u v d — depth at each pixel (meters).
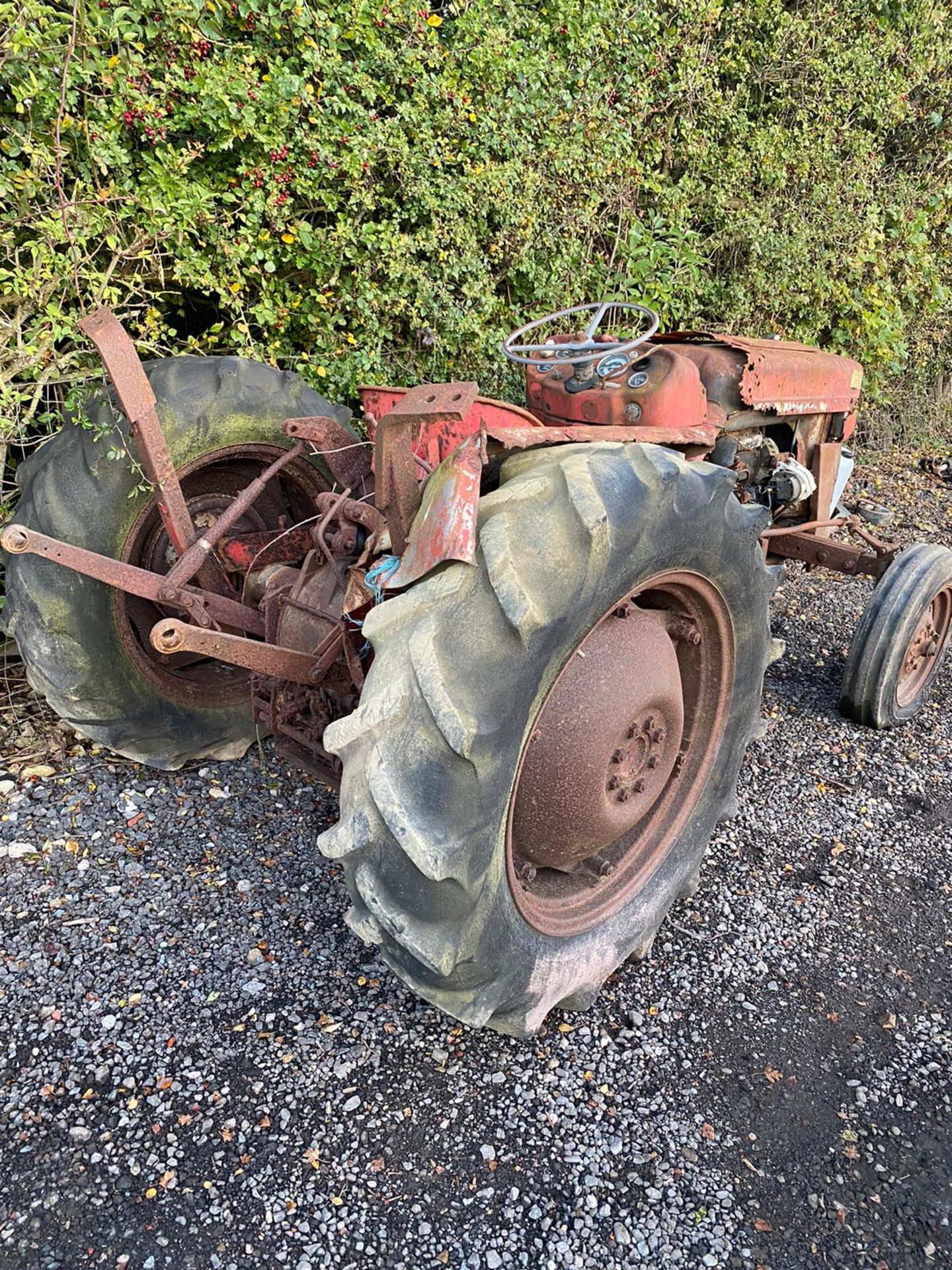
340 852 1.66
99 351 2.34
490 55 4.20
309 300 3.97
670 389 2.79
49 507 2.70
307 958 2.42
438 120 4.09
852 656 3.57
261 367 3.00
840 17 6.55
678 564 2.08
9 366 3.10
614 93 5.23
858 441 7.80
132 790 3.03
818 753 3.54
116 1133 1.96
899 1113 2.11
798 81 6.33
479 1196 1.87
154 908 2.55
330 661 2.32
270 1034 2.20
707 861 2.91
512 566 1.68
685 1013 2.35
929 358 8.31
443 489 1.81
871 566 3.76
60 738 3.26
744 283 6.25
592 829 2.19
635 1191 1.90
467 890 1.71
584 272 5.23
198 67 3.31
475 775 1.66
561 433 2.19
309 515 3.26
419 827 1.62
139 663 2.95
